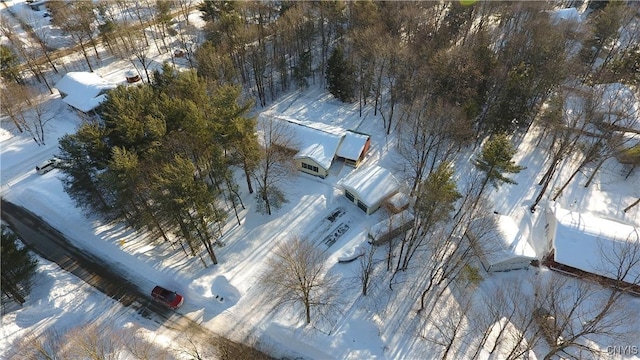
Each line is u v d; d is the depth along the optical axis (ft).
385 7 226.99
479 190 144.77
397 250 131.03
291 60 234.79
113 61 241.76
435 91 168.45
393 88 181.57
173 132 128.36
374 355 104.32
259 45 220.43
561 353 105.40
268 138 159.53
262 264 127.13
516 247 125.59
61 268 127.13
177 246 133.69
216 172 127.85
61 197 153.17
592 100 156.04
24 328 109.70
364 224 140.97
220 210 123.75
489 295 119.96
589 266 122.31
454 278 110.11
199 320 113.29
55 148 180.96
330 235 137.49
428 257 128.88
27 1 298.97
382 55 177.99
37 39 229.45
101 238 136.36
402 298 117.39
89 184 123.24
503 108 160.25
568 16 248.73
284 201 144.36
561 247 126.62
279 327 109.91
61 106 207.72
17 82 210.18
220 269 125.59
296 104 205.67
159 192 103.60
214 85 167.22
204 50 186.80
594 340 109.29
